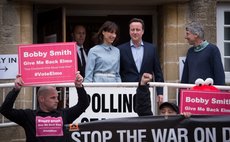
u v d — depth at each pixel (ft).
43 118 25.77
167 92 29.63
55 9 38.22
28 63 25.86
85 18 40.14
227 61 38.83
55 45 25.89
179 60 37.96
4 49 36.55
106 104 29.17
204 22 37.91
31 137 25.75
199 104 25.53
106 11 39.99
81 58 35.63
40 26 38.99
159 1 37.91
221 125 25.32
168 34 38.06
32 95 34.68
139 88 26.21
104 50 30.78
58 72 25.91
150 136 25.22
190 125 25.30
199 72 31.65
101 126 25.12
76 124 25.04
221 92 25.50
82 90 26.30
